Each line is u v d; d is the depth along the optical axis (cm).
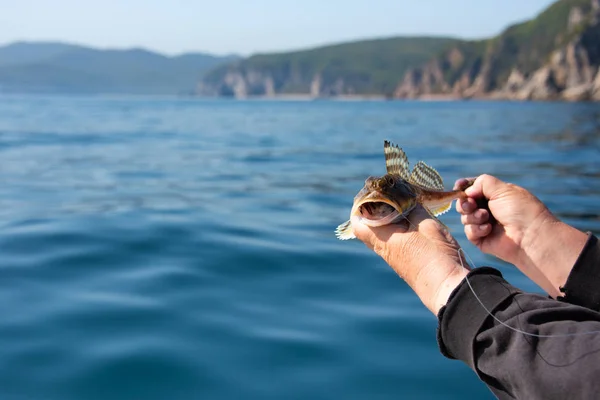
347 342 652
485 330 174
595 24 18500
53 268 891
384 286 832
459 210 313
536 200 291
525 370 159
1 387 552
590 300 240
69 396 543
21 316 709
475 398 534
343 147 3114
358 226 235
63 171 2103
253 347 636
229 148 3052
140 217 1255
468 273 189
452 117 7325
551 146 3008
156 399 538
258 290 812
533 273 288
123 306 744
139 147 3070
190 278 855
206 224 1196
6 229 1130
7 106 10906
